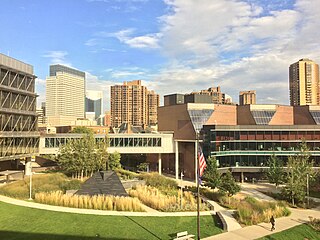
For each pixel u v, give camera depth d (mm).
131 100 188625
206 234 29484
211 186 47406
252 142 67250
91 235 27219
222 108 77312
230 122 79562
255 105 80062
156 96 196625
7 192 41344
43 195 38031
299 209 42375
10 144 54344
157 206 38000
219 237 28672
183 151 74250
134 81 194500
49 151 66250
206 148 65375
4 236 26266
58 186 44625
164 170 82188
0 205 35969
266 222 34312
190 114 72375
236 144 67000
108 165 65188
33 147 62125
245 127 67125
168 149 72938
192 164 69562
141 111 190125
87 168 56781
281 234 30375
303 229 32625
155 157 86625
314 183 55125
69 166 56562
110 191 40406
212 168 48812
